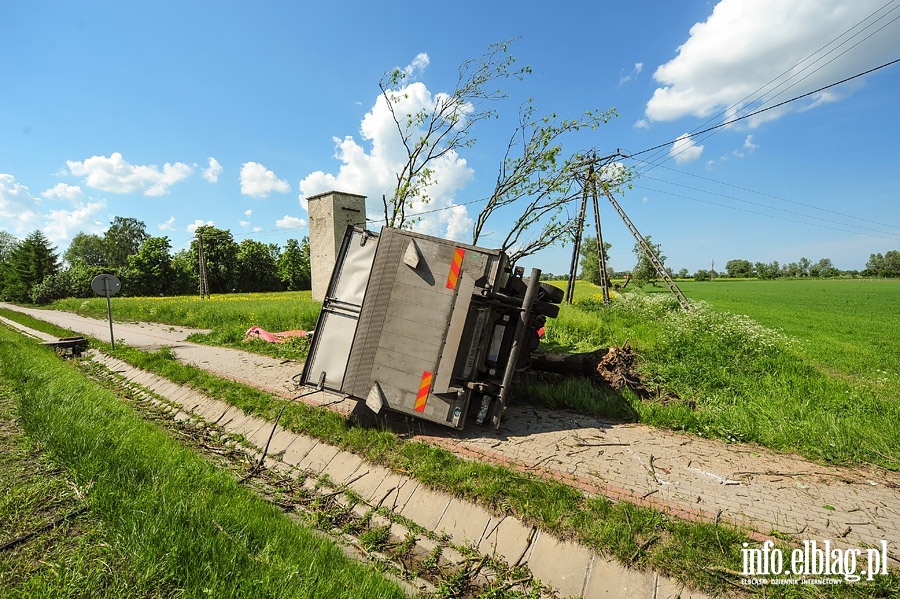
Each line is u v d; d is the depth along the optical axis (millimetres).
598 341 13234
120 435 5305
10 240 97000
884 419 6012
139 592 2773
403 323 5762
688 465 5051
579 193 12445
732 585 3176
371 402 5664
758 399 7027
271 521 4051
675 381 8234
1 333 15391
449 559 3938
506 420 6547
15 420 5617
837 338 18438
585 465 4996
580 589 3441
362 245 6379
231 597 2826
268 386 8227
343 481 5195
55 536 3287
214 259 69125
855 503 4223
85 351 14016
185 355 11633
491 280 5637
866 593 3041
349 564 3602
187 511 3752
